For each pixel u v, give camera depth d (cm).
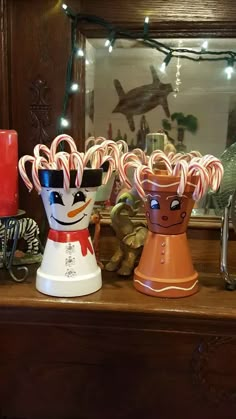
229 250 78
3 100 79
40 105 80
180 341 68
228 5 74
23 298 64
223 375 68
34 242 79
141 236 73
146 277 66
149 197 65
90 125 80
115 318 64
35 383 71
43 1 77
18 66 80
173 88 78
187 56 76
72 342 69
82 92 79
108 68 78
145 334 68
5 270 76
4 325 69
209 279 75
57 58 79
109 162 67
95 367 70
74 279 65
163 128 79
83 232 67
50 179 62
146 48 77
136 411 70
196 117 78
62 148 80
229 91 76
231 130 77
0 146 68
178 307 62
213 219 78
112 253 81
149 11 75
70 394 71
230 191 76
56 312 65
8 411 72
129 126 79
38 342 69
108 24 76
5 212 69
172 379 69
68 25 77
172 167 67
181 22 75
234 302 64
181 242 67
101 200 76
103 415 71
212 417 69
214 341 67
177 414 70
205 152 78
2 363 71
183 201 64
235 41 75
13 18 78
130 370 69
